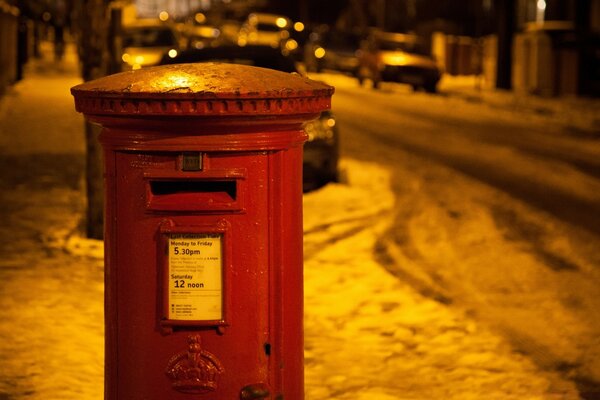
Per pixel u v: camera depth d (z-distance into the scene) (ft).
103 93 11.78
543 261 32.17
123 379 12.71
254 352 12.52
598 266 31.60
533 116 88.22
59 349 20.93
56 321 22.82
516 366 21.52
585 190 46.96
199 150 12.04
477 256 32.71
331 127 43.75
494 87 123.13
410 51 120.78
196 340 12.39
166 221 12.24
